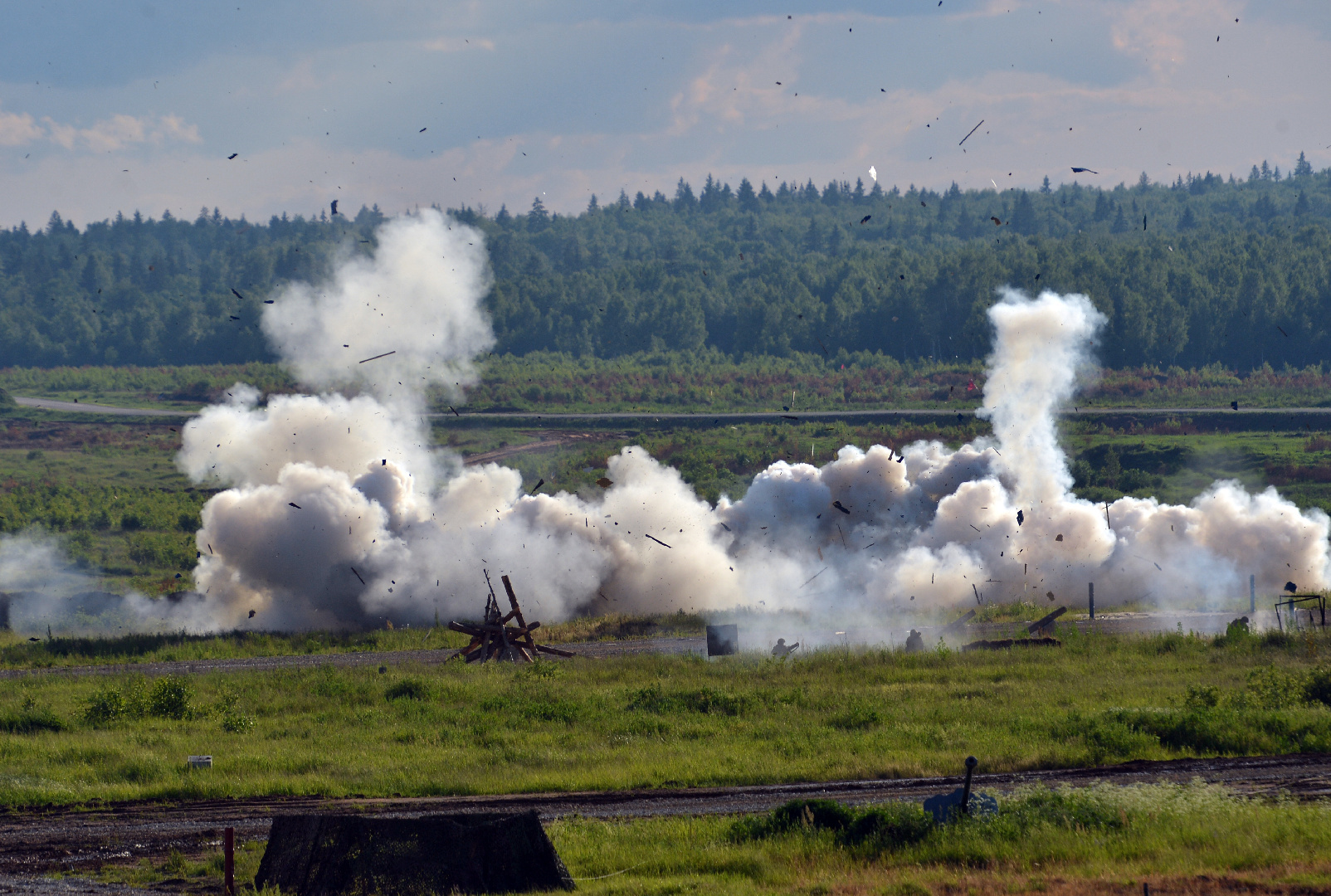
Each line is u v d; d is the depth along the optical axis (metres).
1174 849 65.88
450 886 65.25
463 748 112.81
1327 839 65.69
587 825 79.69
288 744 116.88
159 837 82.00
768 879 64.88
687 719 123.62
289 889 66.81
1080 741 103.12
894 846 70.56
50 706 143.25
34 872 73.94
